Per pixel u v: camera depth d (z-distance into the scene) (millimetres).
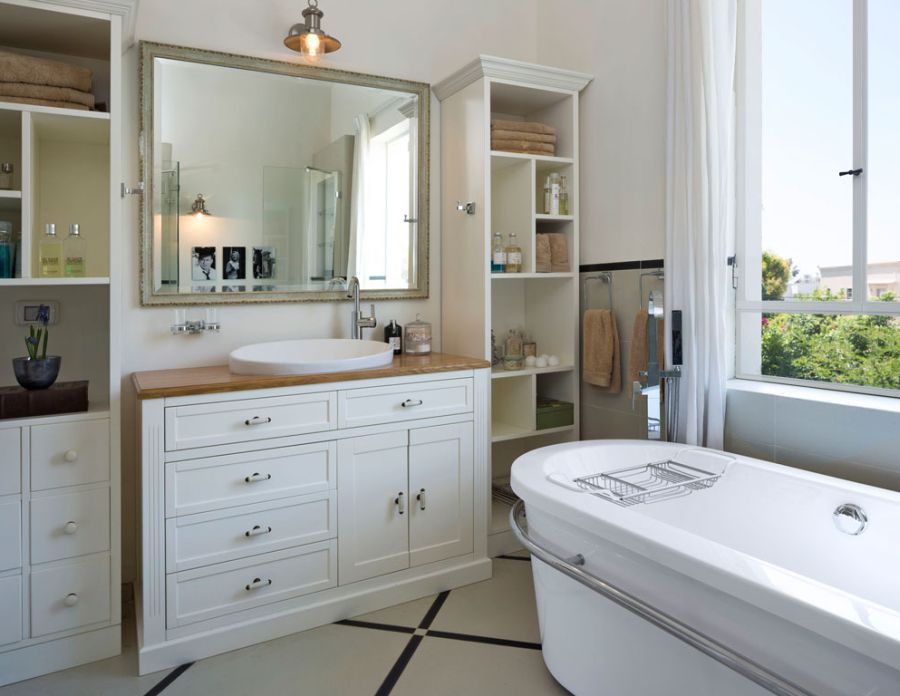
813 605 1178
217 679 2008
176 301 2545
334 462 2320
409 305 3100
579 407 3174
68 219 2367
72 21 2053
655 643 1560
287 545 2246
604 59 3023
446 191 3105
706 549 1422
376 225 2975
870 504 1726
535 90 2967
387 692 1943
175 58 2516
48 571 2031
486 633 2270
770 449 2354
